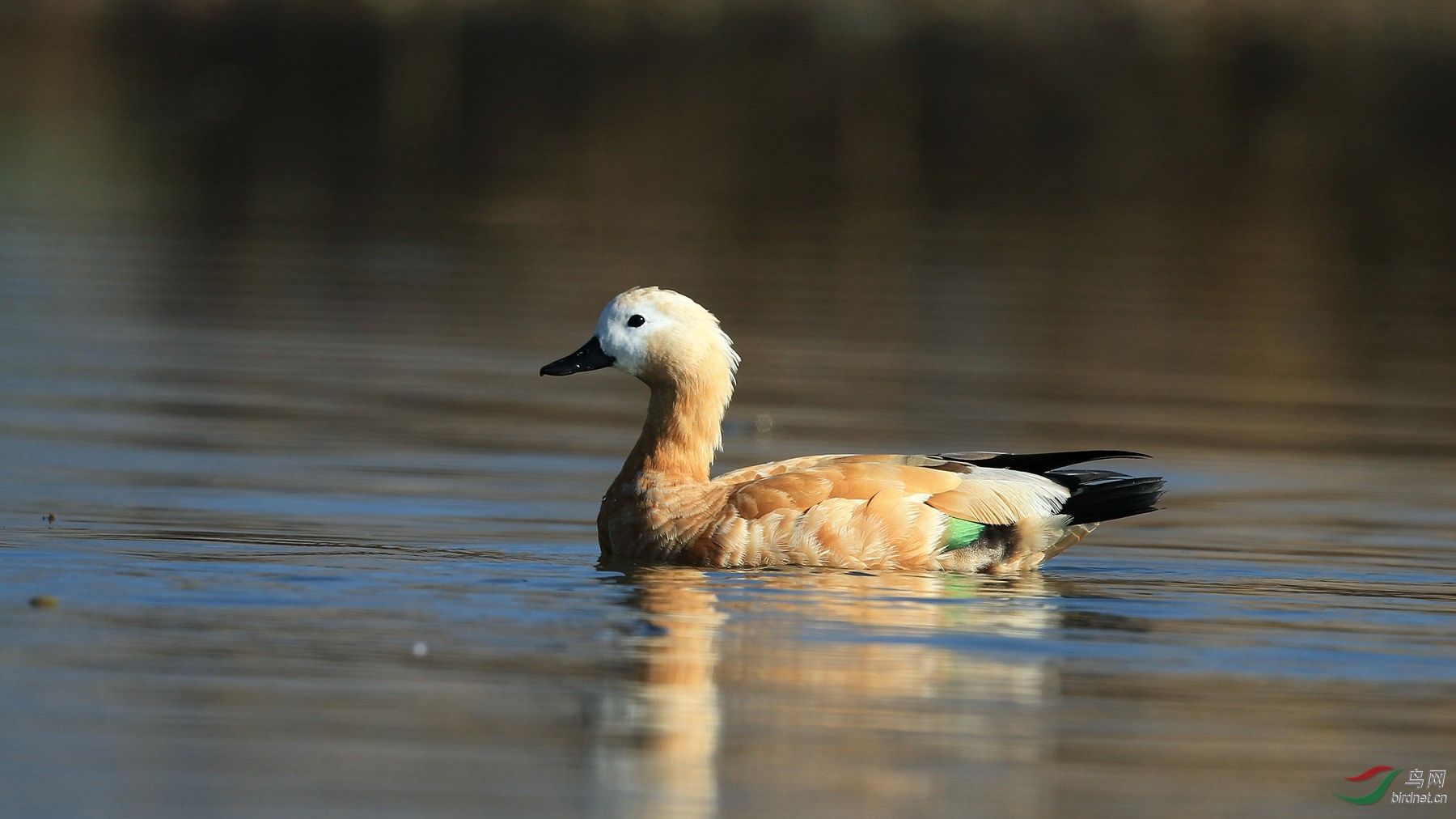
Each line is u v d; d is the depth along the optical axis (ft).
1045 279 84.48
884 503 38.55
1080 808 24.47
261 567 36.86
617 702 28.12
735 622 33.27
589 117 130.41
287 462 48.62
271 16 163.94
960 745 26.73
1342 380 67.10
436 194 102.99
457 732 26.66
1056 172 116.47
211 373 60.29
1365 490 49.83
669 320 40.57
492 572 37.32
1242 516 46.14
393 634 31.81
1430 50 154.20
